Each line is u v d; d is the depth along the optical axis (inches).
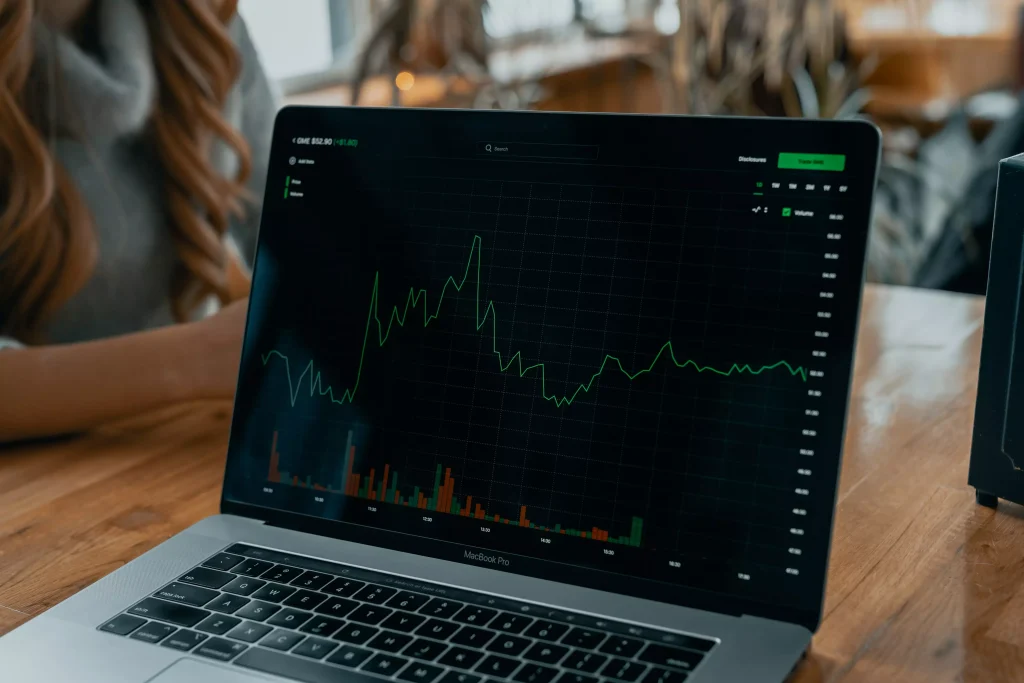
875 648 21.9
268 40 84.3
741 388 23.3
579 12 97.9
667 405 23.9
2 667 21.0
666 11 97.2
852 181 22.9
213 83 45.3
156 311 47.6
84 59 43.1
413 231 27.2
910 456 31.5
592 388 24.7
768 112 96.6
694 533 23.1
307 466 27.2
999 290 26.5
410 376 26.6
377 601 23.0
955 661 21.4
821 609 21.6
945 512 27.9
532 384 25.3
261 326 28.4
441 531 25.4
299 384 27.7
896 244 79.0
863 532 27.0
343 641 21.4
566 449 24.6
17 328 42.2
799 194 23.3
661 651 20.8
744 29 95.4
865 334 42.9
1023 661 21.3
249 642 21.5
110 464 33.3
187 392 35.8
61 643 21.8
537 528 24.5
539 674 20.0
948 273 60.7
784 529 22.3
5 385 34.0
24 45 39.1
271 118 53.2
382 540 26.0
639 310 24.5
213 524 27.3
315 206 28.4
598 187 25.4
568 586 23.7
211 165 46.9
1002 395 26.9
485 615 22.4
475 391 25.8
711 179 24.2
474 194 26.7
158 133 45.2
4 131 38.8
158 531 28.5
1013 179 25.4
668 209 24.6
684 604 22.8
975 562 25.3
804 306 23.0
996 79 111.5
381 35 82.2
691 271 24.1
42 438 35.4
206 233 46.8
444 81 82.7
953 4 111.2
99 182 43.9
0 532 28.6
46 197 39.5
